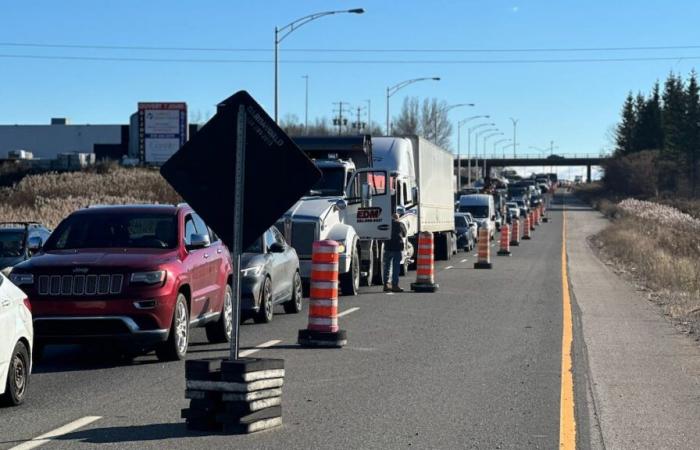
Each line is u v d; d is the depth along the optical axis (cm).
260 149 980
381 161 3216
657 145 14712
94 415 1059
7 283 1117
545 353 1534
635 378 1314
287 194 978
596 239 6462
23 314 1124
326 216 2602
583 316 2100
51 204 5047
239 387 956
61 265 1364
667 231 5344
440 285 2944
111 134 12431
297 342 1644
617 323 1972
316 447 916
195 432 971
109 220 1527
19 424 1012
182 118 8862
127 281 1364
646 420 1052
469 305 2317
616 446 934
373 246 2947
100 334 1359
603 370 1382
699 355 1527
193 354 1519
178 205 1590
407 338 1712
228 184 988
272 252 1994
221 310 1652
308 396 1173
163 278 1387
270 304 1952
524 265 3991
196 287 1514
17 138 12519
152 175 6938
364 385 1248
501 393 1196
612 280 3234
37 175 6812
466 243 5162
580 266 3947
